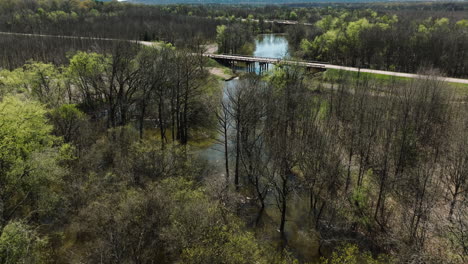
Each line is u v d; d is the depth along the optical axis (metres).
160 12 197.12
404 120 45.22
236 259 23.12
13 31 130.62
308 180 35.94
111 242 25.47
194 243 24.02
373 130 44.12
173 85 51.56
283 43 158.12
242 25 153.88
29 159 32.38
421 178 36.50
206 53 115.81
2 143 31.36
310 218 37.59
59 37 115.75
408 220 32.94
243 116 42.84
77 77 56.56
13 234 24.56
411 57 98.44
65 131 42.38
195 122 57.16
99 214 28.14
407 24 137.62
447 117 53.44
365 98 55.34
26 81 52.81
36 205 32.06
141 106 55.12
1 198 29.62
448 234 27.41
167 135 57.03
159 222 26.62
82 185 33.56
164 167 35.12
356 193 36.25
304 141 39.72
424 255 27.02
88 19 149.88
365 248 32.66
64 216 32.00
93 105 59.59
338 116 53.22
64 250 29.50
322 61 109.50
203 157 50.28
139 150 35.44
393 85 63.31
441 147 45.44
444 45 92.94
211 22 165.62
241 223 31.78
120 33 125.25
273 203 40.19
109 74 54.59
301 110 50.56
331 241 33.44
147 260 25.75
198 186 36.78
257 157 39.88
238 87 52.94
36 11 167.75
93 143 42.69
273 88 54.84
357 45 104.06
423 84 55.50
